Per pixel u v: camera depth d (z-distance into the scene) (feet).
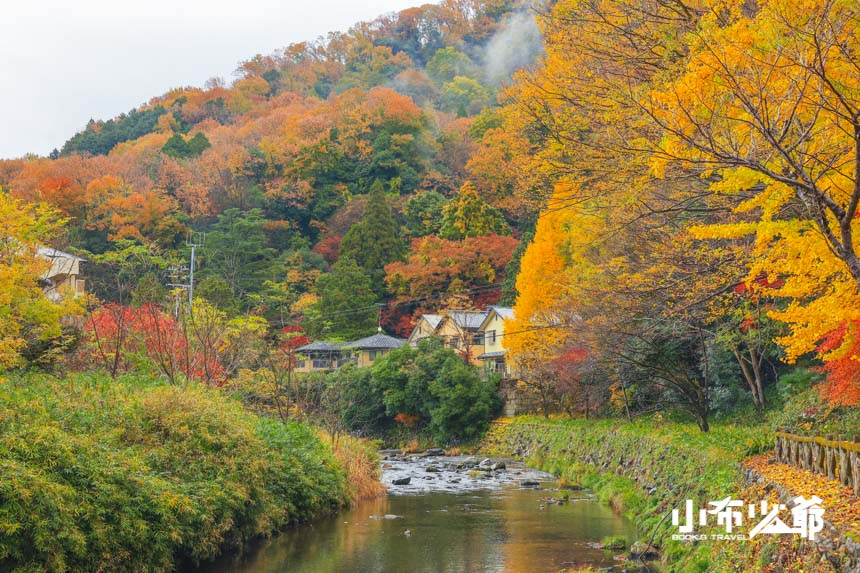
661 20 35.14
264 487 52.39
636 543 45.98
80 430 40.63
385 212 196.65
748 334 66.08
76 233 178.50
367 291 180.86
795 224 26.17
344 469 70.59
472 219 191.31
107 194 205.57
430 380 138.62
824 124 25.79
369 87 397.80
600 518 60.03
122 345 69.15
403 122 275.18
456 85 387.14
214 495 43.80
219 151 270.26
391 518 60.95
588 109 36.60
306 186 243.40
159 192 228.02
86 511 34.04
